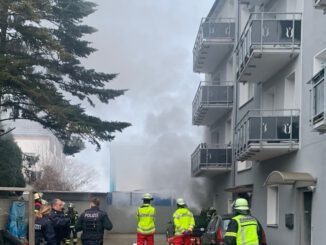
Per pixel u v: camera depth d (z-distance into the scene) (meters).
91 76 22.72
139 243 14.55
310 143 13.02
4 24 17.83
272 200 16.45
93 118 22.06
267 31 14.79
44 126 20.86
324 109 10.24
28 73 19.12
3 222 7.93
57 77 22.02
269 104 17.70
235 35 23.23
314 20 13.29
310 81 11.48
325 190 11.83
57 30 21.84
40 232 8.41
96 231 10.17
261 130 14.48
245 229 7.43
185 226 13.88
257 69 16.25
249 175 19.38
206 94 23.50
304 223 13.41
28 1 16.95
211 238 13.63
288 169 14.80
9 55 17.72
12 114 20.05
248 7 20.48
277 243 15.30
